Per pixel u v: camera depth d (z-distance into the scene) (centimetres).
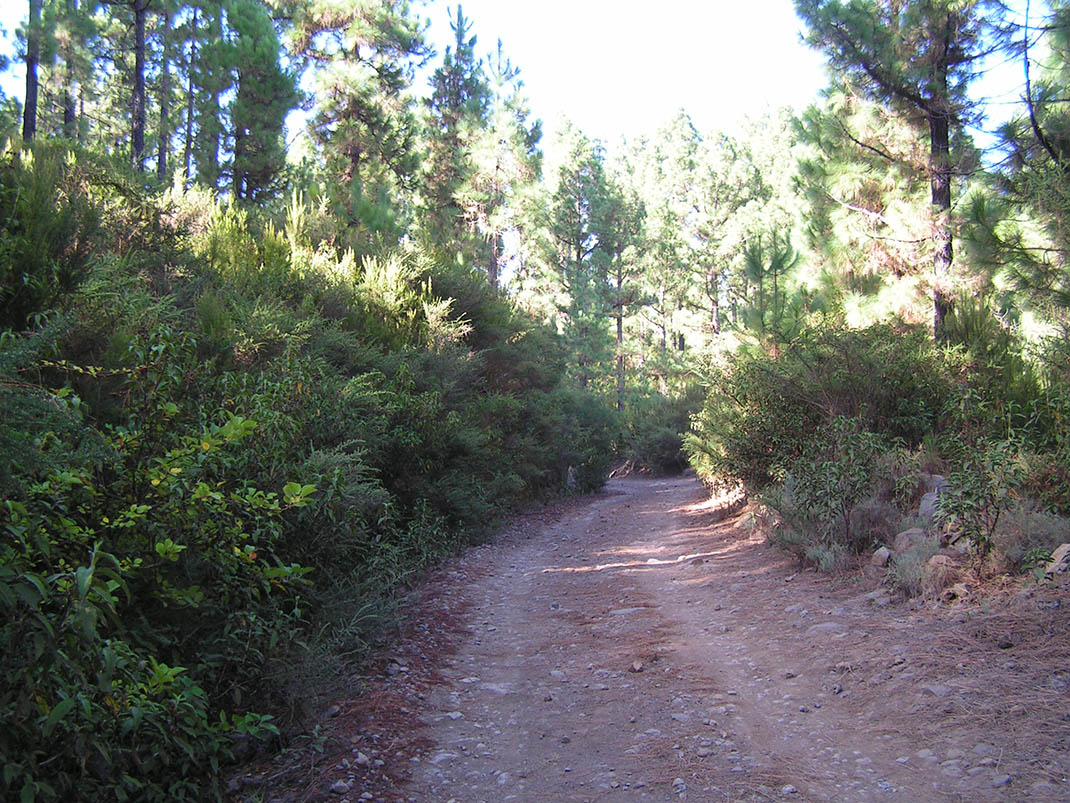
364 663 571
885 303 1263
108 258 772
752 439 1180
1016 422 891
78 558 374
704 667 577
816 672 533
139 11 1881
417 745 437
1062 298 754
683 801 361
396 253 1630
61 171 931
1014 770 359
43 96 2400
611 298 5178
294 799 363
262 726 387
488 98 4166
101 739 322
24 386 297
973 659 494
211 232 1191
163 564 409
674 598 841
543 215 4497
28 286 602
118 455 343
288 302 1198
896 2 1190
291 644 489
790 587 800
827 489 843
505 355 1927
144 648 392
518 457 1747
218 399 601
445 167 3838
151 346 486
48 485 360
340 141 2636
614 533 1523
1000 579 617
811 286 1590
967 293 1136
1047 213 753
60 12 2148
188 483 404
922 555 697
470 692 544
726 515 1464
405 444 1095
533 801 369
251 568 433
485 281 1986
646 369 5012
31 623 283
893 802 346
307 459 625
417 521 1112
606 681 561
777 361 1195
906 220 1184
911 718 433
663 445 3975
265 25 2130
